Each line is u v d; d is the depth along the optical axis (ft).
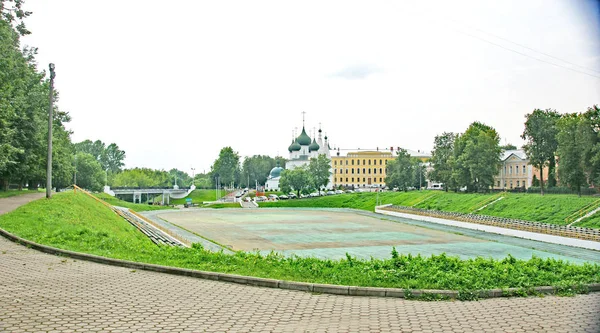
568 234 141.90
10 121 147.74
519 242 145.89
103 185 402.11
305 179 416.26
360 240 150.00
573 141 199.72
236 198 452.35
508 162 352.90
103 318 37.01
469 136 296.51
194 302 42.37
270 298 44.62
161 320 37.06
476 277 53.36
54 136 189.88
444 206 255.29
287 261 64.49
